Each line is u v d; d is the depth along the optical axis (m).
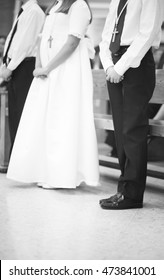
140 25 2.31
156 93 3.27
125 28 2.39
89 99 2.91
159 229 2.17
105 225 2.21
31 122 2.96
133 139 2.43
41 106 2.94
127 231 2.12
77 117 2.88
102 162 3.63
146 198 2.87
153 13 2.27
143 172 2.52
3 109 3.66
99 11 8.55
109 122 3.05
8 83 3.48
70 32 2.83
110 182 3.37
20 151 2.97
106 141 4.21
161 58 3.75
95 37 5.39
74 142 2.86
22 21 3.35
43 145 2.97
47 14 3.11
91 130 2.91
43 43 3.00
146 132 2.47
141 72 2.39
